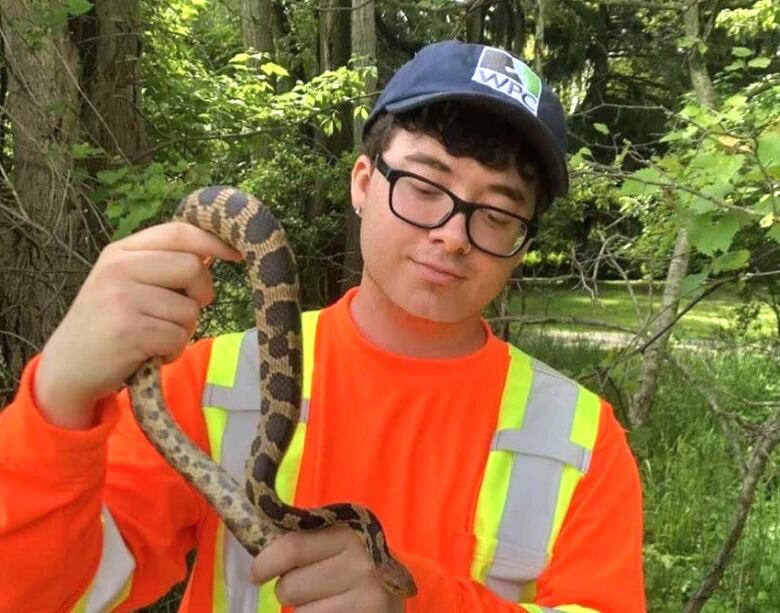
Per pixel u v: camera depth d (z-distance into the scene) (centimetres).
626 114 542
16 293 154
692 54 236
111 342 47
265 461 60
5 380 152
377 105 73
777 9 276
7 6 152
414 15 477
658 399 231
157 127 250
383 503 67
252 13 459
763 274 133
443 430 69
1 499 48
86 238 156
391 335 71
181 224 50
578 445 69
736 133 121
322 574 51
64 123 159
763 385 236
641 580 65
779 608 163
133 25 202
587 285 161
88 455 49
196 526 66
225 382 67
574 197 186
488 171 64
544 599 63
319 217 362
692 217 109
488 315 185
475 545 65
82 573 52
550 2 273
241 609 63
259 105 308
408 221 65
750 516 183
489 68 67
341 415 69
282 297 62
